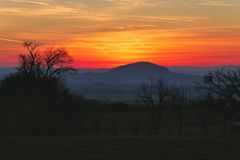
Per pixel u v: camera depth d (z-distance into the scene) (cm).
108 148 3619
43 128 7338
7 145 3956
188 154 3278
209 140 3869
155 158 3166
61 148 3709
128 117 9844
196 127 8369
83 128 7900
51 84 8250
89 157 3272
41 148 3753
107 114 10544
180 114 8931
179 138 4075
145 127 8894
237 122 6031
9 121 7150
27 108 7419
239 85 6444
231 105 6531
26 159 3309
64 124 7688
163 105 9038
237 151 3356
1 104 7419
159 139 4006
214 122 7381
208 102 6769
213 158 3120
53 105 7856
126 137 4306
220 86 6588
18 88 7800
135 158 3180
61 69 8994
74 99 8388
